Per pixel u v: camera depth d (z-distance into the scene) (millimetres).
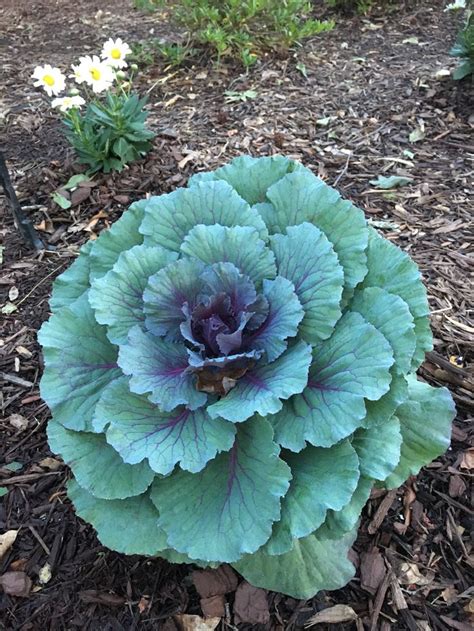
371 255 523
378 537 570
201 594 530
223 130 1188
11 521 601
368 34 1573
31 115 1272
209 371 496
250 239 506
